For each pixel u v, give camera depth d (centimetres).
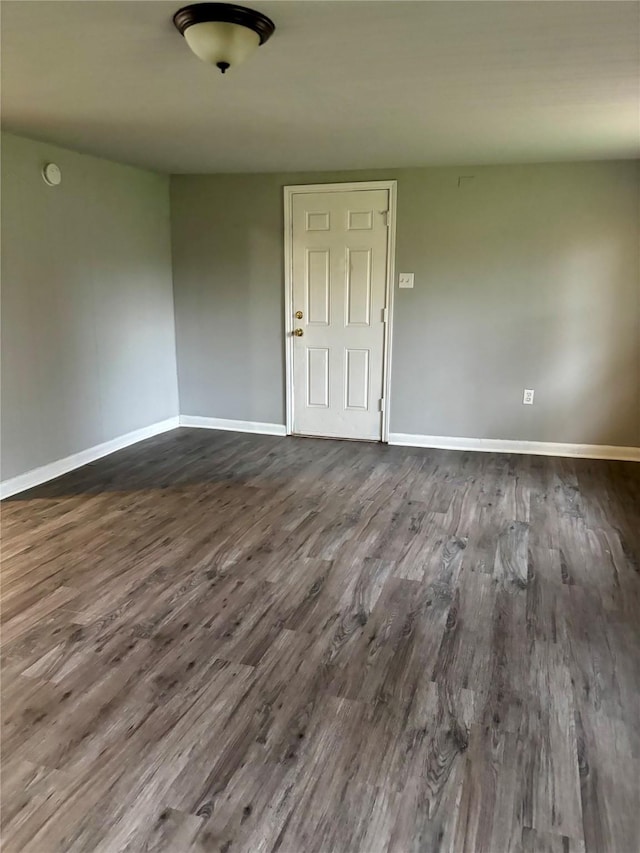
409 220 471
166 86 268
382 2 183
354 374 511
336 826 157
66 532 332
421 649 229
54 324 413
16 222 375
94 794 166
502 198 452
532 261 455
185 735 187
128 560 299
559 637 237
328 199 484
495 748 182
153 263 514
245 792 167
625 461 464
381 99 285
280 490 399
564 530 337
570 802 164
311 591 271
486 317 473
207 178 510
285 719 193
